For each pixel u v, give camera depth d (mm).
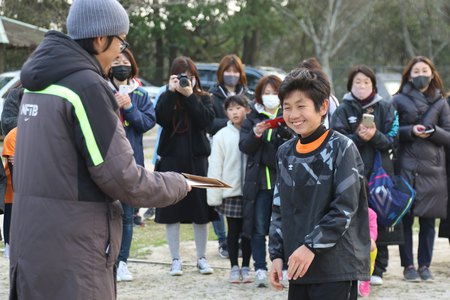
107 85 3248
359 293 5805
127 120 6105
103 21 3299
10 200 5914
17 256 3258
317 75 3701
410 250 6395
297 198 3695
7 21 20688
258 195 6027
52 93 3201
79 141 3180
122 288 6043
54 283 3184
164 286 6117
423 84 6414
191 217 6410
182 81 6238
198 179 3592
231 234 6266
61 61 3209
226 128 6297
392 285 6207
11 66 26141
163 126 6441
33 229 3195
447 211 6676
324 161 3637
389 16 38719
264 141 5957
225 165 6219
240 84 7344
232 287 6098
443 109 6477
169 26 29891
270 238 3867
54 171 3188
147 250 7496
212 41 34344
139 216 8836
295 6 35219
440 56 38938
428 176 6340
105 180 3164
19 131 3340
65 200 3186
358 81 6102
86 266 3201
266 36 33156
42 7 20656
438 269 6852
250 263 7008
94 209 3230
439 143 6344
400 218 5918
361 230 3701
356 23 34469
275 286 3812
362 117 5914
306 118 3646
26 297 3229
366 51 40469
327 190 3617
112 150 3172
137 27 28406
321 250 3516
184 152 6434
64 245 3176
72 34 3332
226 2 29047
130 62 6156
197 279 6371
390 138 6062
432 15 37500
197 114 6336
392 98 6570
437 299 5773
